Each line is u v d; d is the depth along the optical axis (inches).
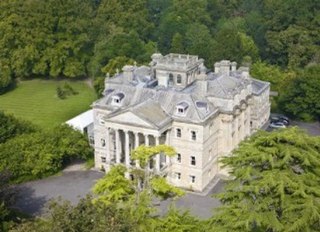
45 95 7012.8
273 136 2196.1
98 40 7760.8
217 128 4537.4
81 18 7815.0
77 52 7613.2
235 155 2389.3
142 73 5123.0
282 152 2154.3
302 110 5915.4
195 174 4362.7
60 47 7519.7
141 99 4559.5
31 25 7480.3
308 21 7554.1
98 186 2664.9
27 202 4109.3
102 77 6604.3
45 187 4402.1
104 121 4384.8
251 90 5059.1
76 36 7662.4
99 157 4749.0
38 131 4909.0
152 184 2694.4
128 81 4852.4
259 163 2190.0
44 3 7539.4
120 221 2031.3
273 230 2116.1
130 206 2450.8
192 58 5073.8
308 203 2039.9
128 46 6963.6
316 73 5871.1
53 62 7485.2
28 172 4498.0
